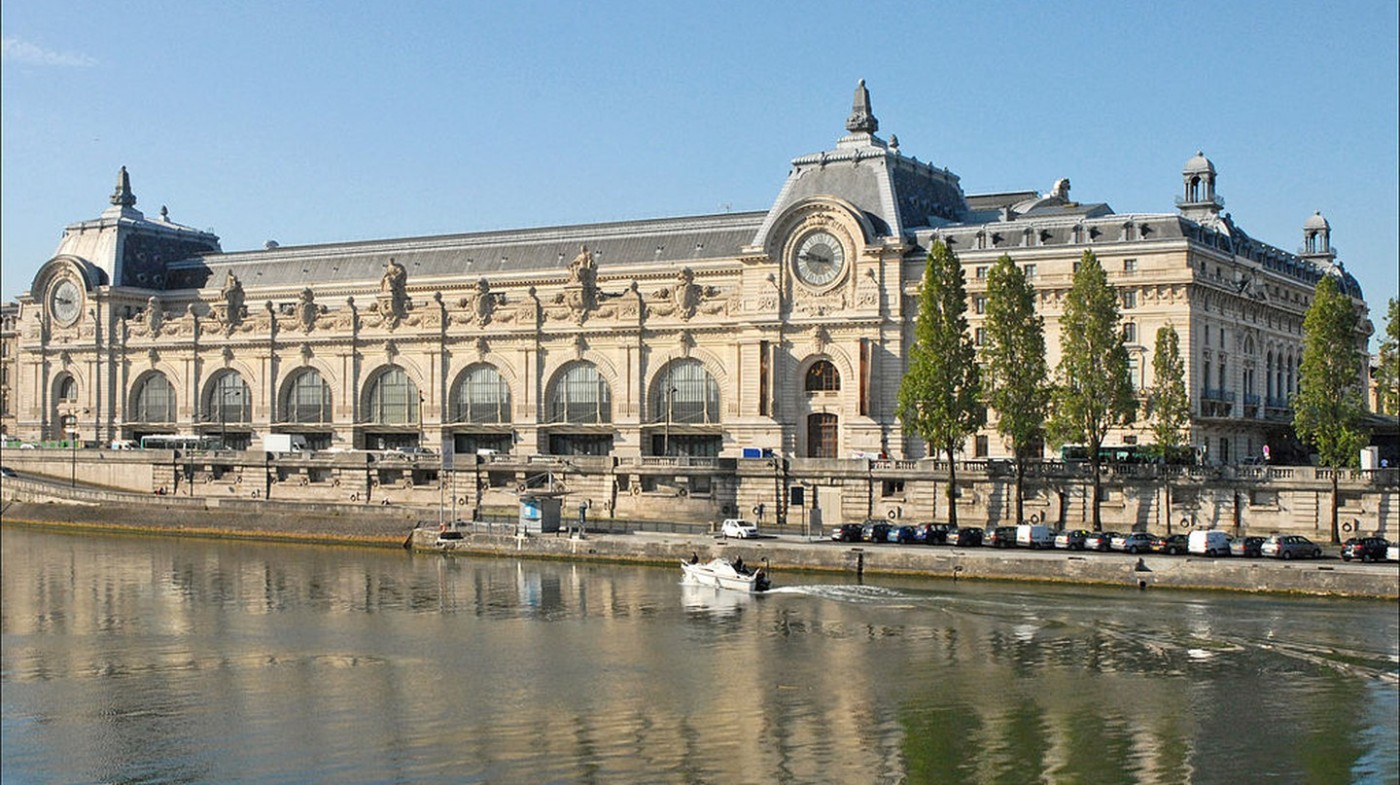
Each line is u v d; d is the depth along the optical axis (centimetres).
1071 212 17425
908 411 13938
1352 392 12731
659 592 11750
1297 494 12850
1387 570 10756
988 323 13688
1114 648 9381
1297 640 9512
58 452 19800
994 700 8275
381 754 7475
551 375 18050
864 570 12388
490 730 7862
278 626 10812
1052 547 12588
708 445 17250
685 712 8144
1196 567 11256
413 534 15150
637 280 18162
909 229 16425
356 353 19325
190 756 7494
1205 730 7688
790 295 16425
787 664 9150
